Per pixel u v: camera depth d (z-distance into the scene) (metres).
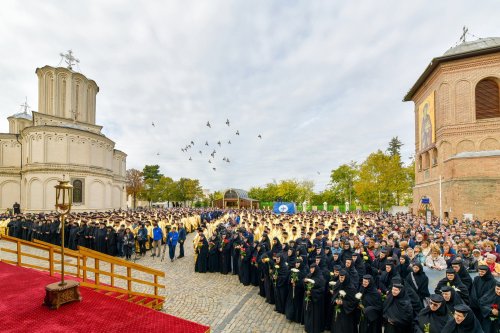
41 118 44.31
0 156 48.62
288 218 23.08
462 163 27.09
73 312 5.51
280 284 9.17
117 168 55.47
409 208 42.78
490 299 6.53
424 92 36.12
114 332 4.89
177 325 5.35
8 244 20.39
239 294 10.93
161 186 78.88
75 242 17.80
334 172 67.94
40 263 14.55
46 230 19.30
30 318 5.16
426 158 35.62
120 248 16.84
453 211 27.39
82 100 49.22
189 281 12.58
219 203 81.00
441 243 11.41
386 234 14.90
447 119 30.70
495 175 25.61
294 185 71.88
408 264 9.10
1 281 6.96
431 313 5.91
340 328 7.29
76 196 41.41
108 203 46.88
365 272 9.41
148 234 18.77
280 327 8.20
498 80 29.20
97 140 44.88
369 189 46.44
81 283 7.14
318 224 19.41
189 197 81.31
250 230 16.80
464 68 30.25
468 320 5.21
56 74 46.78
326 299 8.40
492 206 25.45
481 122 29.17
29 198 39.88
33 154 40.41
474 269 9.63
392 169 45.47
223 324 8.32
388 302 6.55
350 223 24.16
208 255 14.16
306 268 9.03
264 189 84.06
